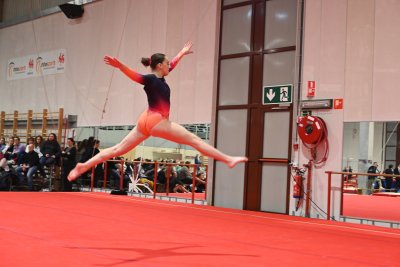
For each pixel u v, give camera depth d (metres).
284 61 12.09
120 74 16.91
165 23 15.49
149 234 6.83
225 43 13.38
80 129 18.30
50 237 6.12
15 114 20.69
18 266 4.37
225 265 4.80
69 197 12.80
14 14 21.62
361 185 20.45
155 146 21.28
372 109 10.56
